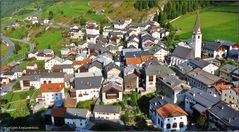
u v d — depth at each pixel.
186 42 177.88
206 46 173.25
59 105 131.12
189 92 114.62
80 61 177.50
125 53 170.00
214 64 143.00
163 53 171.12
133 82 135.50
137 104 124.69
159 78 132.75
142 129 107.06
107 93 127.25
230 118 96.31
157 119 108.25
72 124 114.94
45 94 136.25
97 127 111.62
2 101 144.00
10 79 175.88
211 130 100.44
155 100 113.62
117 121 114.50
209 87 123.31
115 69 148.62
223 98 116.69
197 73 133.88
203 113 104.00
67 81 150.50
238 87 117.75
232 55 167.25
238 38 194.62
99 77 139.12
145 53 167.62
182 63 148.75
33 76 161.75
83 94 133.62
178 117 103.75
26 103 141.12
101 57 172.75
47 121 120.56
